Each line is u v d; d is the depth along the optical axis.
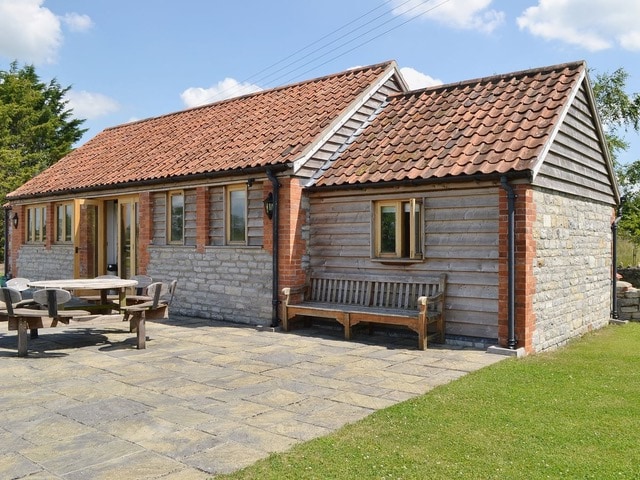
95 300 11.34
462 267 9.57
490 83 12.12
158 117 18.83
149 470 4.34
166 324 11.90
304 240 11.48
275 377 7.35
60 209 17.56
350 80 14.02
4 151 34.53
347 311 10.03
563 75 11.03
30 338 10.16
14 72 45.91
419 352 8.95
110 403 6.15
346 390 6.71
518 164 8.70
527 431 5.22
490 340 9.23
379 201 10.76
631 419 5.60
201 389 6.75
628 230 25.67
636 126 29.72
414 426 5.32
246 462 4.50
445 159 9.80
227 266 12.26
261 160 11.31
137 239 15.11
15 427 5.36
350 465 4.40
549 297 9.81
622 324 13.40
